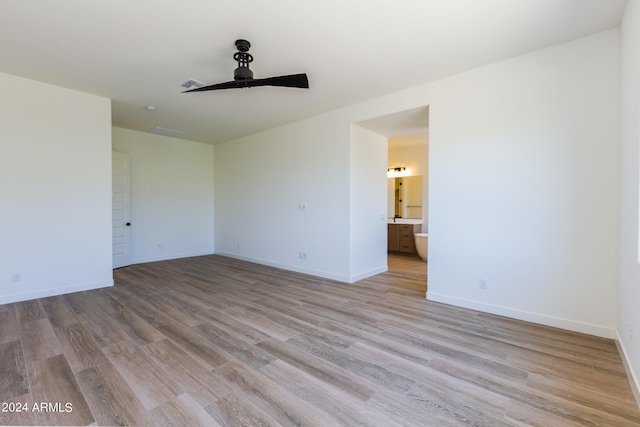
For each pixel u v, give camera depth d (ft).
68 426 4.78
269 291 12.57
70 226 12.10
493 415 5.08
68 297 11.57
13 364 6.61
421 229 22.54
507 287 9.55
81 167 12.32
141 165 18.58
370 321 9.25
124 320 9.26
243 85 8.89
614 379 6.12
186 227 21.03
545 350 7.34
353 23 7.63
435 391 5.74
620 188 7.47
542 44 8.55
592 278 8.16
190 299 11.44
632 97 6.29
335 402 5.41
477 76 9.99
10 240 10.80
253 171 18.98
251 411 5.16
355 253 14.29
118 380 6.04
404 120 13.24
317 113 14.78
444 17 7.38
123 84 11.47
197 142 21.54
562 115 8.51
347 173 13.92
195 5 6.97
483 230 9.95
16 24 7.69
